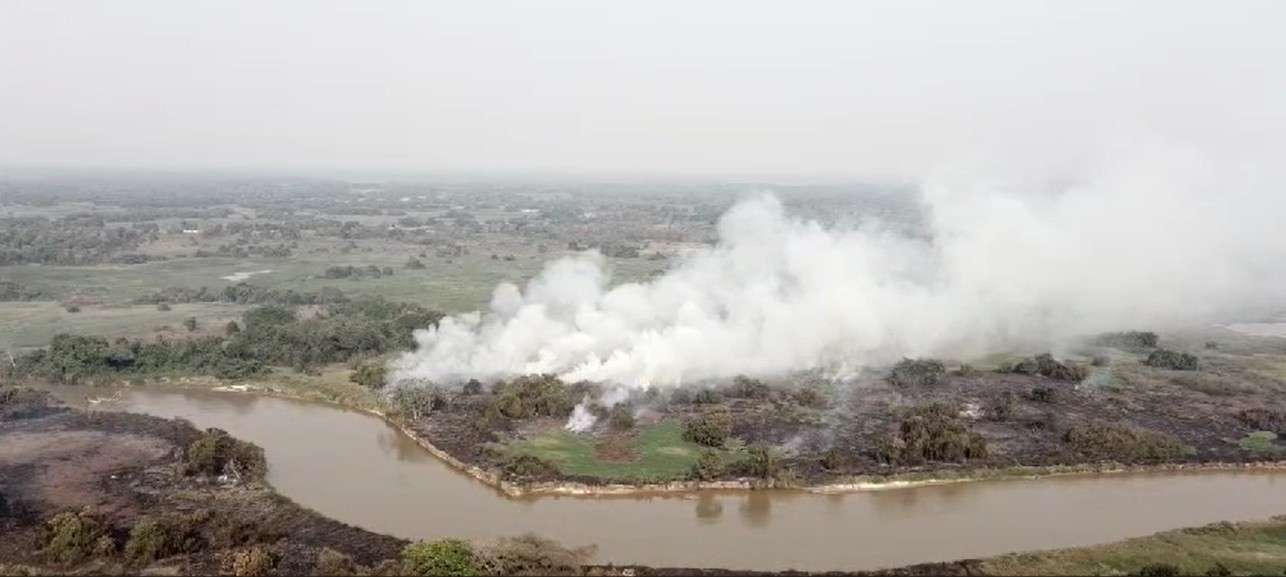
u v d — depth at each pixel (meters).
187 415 84.25
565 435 74.62
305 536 55.81
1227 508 63.41
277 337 101.38
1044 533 58.94
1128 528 59.88
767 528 59.50
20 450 70.00
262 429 80.31
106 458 68.62
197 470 65.81
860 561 54.53
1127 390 88.38
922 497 65.00
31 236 183.12
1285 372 96.00
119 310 123.50
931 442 69.69
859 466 67.94
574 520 60.50
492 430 75.62
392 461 72.12
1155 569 50.47
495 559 49.62
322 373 95.06
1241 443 74.06
